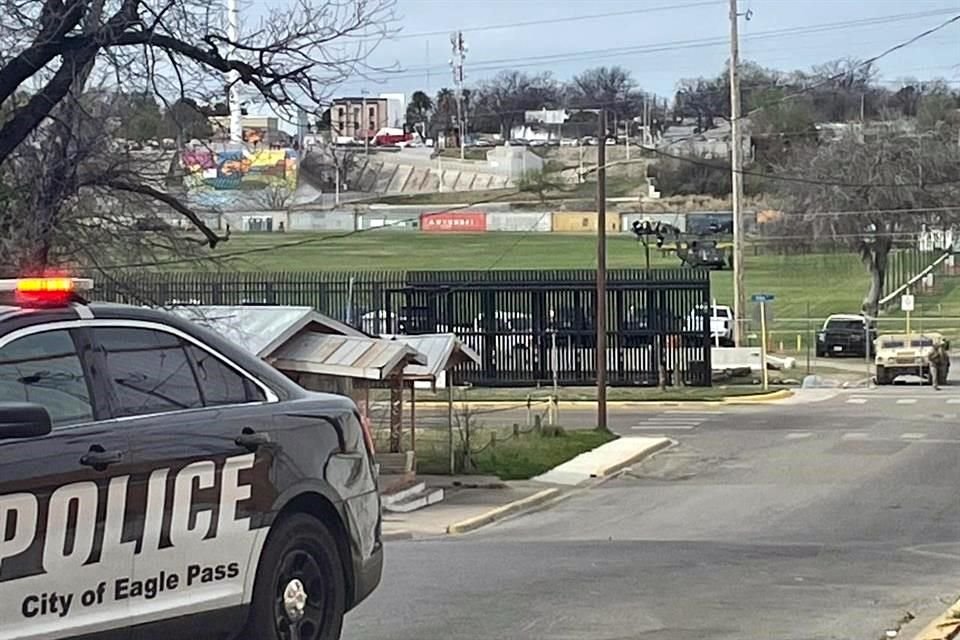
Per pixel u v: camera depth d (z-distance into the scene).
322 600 16.27
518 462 65.19
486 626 21.59
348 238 177.50
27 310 13.83
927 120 147.62
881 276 142.50
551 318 103.50
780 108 178.62
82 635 13.18
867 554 34.59
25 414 12.25
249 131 88.94
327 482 16.27
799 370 115.38
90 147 45.31
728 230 179.50
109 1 42.31
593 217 198.38
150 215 49.00
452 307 103.56
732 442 72.75
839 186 141.12
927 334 113.50
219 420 14.98
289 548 15.71
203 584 14.52
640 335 102.56
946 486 54.28
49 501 12.94
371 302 102.69
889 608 24.62
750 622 22.58
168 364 14.93
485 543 39.53
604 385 76.19
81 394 13.83
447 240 180.75
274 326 54.38
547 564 30.72
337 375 54.16
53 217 45.22
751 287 159.88
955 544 37.81
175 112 45.12
